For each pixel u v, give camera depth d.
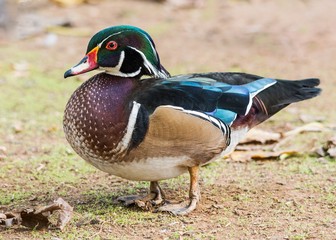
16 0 18.84
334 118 13.27
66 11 20.41
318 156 11.23
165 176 8.77
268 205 9.22
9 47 17.75
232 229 8.41
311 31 18.83
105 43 8.67
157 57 8.94
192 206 8.98
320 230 8.35
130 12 20.58
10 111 13.80
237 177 10.39
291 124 13.02
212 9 21.06
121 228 8.50
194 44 18.08
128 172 8.63
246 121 9.08
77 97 8.61
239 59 16.91
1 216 8.72
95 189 10.00
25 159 11.33
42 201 9.56
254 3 21.59
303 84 9.69
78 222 8.67
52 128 12.77
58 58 17.08
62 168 10.91
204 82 8.87
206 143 8.64
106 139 8.41
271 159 11.19
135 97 8.49
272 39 18.30
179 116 8.39
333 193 9.62
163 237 8.20
